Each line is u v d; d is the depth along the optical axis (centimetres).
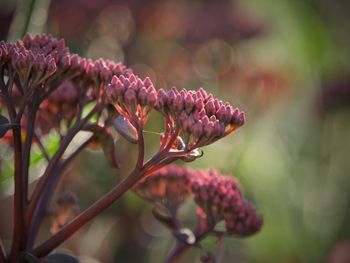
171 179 35
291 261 83
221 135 27
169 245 71
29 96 28
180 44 80
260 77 84
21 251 29
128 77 29
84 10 69
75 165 65
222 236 34
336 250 73
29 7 41
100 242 65
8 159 37
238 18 83
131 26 75
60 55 30
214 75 83
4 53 28
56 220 33
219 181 35
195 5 86
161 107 28
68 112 33
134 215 68
